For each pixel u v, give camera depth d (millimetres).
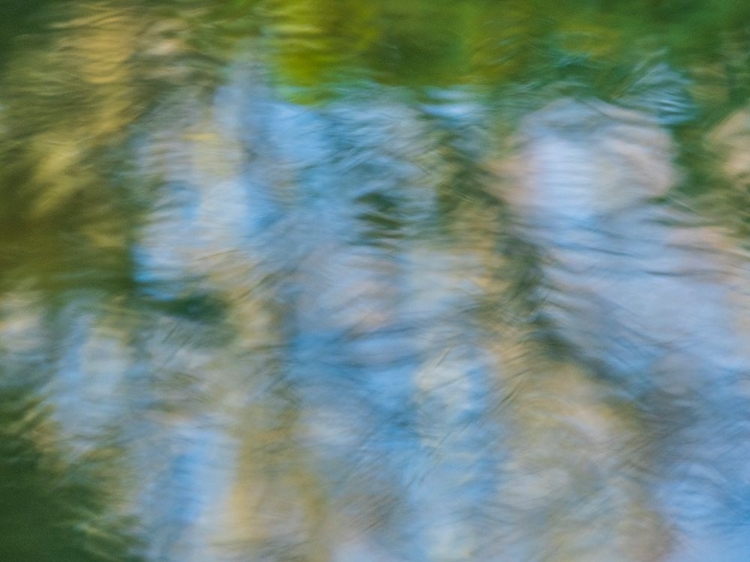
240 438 1775
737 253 1954
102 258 1955
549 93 2178
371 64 2205
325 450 1765
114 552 1656
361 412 1804
